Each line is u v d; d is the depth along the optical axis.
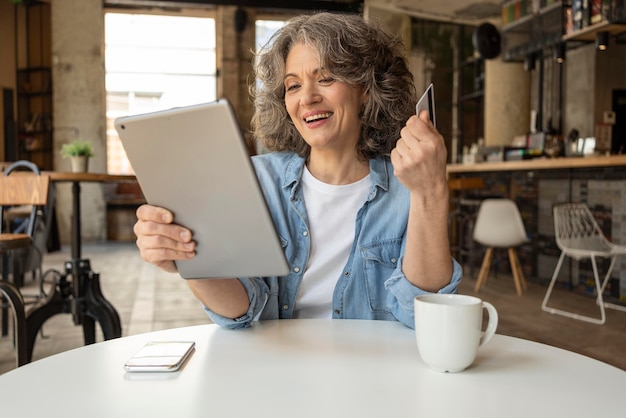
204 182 0.82
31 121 10.99
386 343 0.98
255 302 1.09
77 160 3.36
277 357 0.90
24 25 10.98
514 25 6.99
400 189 1.30
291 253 1.30
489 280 5.96
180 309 4.67
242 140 0.77
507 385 0.78
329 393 0.75
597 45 5.60
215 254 0.89
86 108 10.29
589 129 7.48
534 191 5.75
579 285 5.21
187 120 0.78
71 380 0.80
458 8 8.62
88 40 10.27
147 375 0.82
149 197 0.87
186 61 12.19
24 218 6.17
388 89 1.31
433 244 1.03
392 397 0.74
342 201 1.31
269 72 1.36
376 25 1.33
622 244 4.67
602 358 3.25
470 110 10.82
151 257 0.90
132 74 12.11
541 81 7.10
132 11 10.98
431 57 10.69
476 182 6.27
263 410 0.69
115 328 3.20
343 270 1.28
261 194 0.81
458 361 0.82
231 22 11.05
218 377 0.81
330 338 1.01
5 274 4.25
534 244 5.79
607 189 4.81
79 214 3.28
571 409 0.70
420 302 0.84
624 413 0.69
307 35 1.22
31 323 3.01
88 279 3.21
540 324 4.05
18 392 0.76
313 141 1.25
